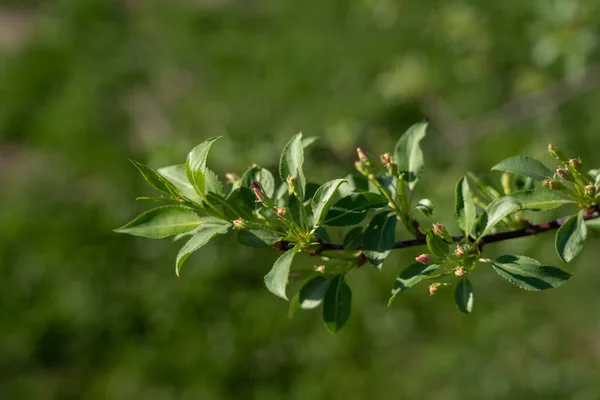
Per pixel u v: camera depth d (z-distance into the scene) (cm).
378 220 201
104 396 588
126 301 627
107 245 660
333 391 554
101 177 727
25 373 611
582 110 617
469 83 664
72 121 789
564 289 557
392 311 575
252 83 783
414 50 707
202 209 196
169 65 854
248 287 618
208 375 578
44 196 723
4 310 639
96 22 922
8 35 969
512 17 641
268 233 202
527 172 206
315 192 200
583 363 531
